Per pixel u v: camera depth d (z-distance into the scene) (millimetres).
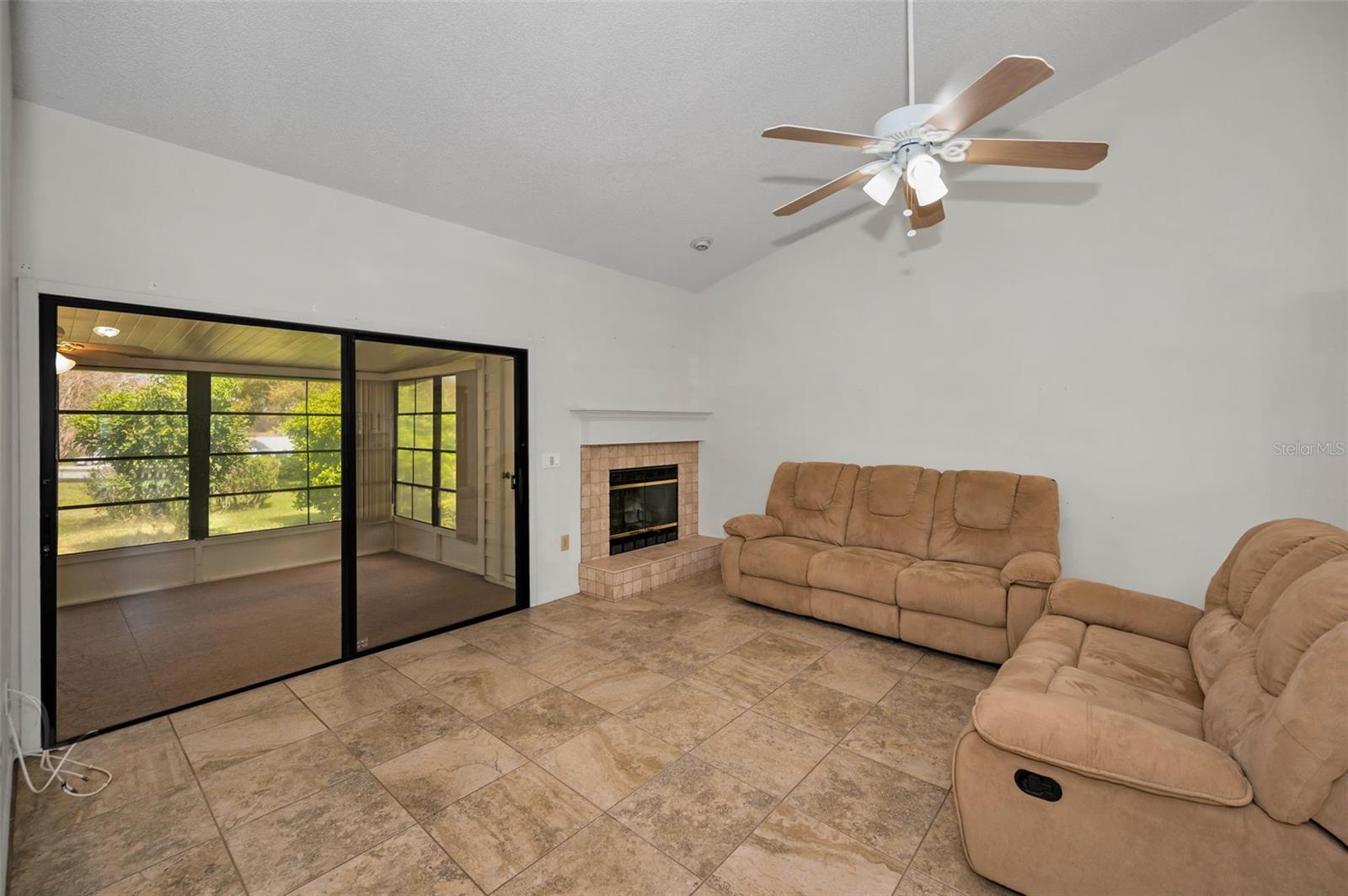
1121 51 3062
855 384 4504
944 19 2559
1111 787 1406
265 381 3480
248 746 2340
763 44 2525
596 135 2988
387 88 2441
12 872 1681
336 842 1803
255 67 2234
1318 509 2766
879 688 2865
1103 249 3363
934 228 4047
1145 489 3264
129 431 2893
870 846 1780
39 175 2268
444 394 3701
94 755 2281
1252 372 2924
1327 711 1162
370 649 3309
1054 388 3564
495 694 2793
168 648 3143
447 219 3639
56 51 2033
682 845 1786
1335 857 1174
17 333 2223
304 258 3018
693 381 5570
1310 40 2732
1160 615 2494
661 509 5262
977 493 3619
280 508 3645
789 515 4418
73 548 2709
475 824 1880
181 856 1747
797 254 4824
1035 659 2205
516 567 4105
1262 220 2877
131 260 2486
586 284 4551
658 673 3035
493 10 2135
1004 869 1545
